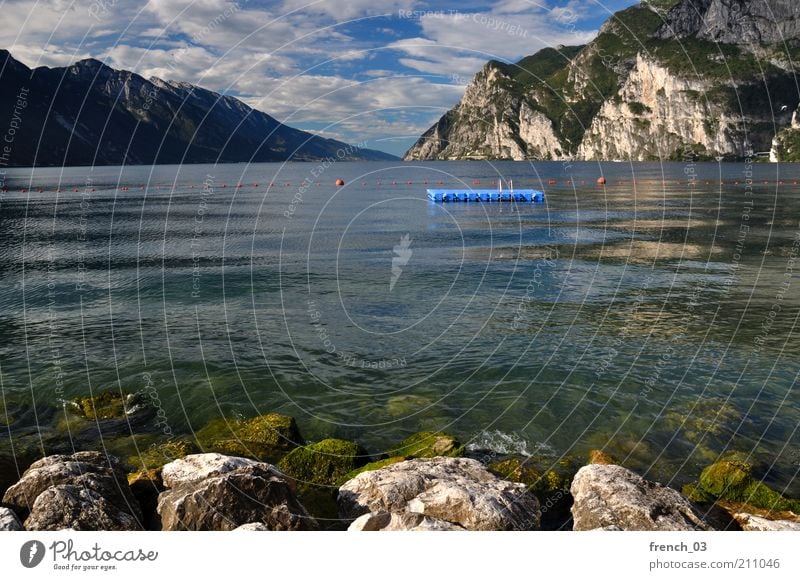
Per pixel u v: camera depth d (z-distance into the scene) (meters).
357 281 24.06
